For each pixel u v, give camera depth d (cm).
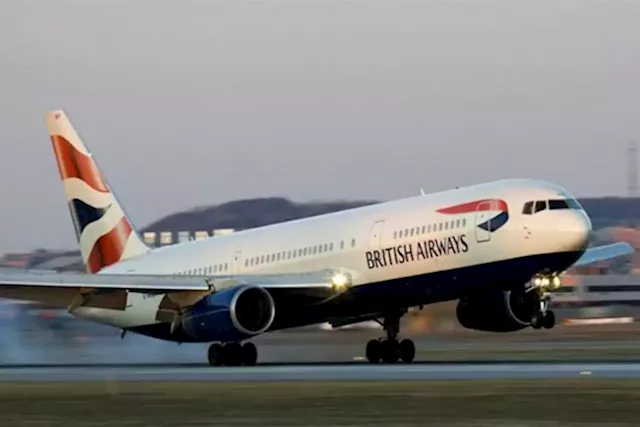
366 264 17000
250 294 16788
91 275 17062
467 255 16175
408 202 16988
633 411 9544
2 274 16925
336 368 15025
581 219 15800
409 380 12431
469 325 17100
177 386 12231
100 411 10312
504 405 10038
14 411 10575
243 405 10431
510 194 16075
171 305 17225
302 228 17925
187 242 19500
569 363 15575
